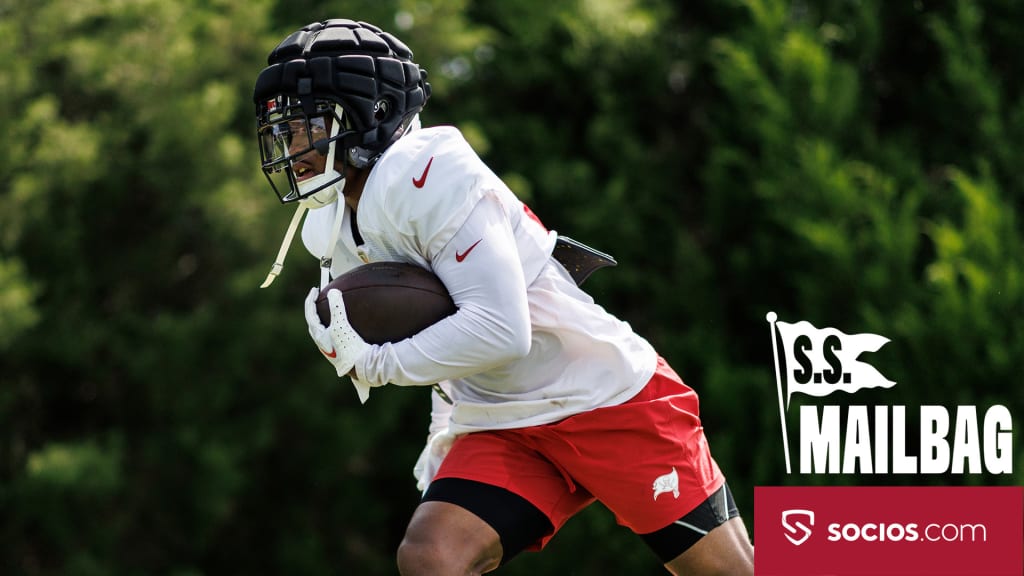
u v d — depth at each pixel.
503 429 11.12
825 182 34.19
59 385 36.38
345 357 10.15
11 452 35.12
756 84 36.12
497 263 9.99
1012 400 30.98
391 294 10.19
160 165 35.59
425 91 10.96
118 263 37.16
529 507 11.08
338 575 41.91
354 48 10.27
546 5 43.50
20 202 32.06
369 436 40.19
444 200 9.95
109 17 36.88
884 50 38.16
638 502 11.20
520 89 45.12
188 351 36.19
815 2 38.53
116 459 33.28
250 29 37.84
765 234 36.94
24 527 33.31
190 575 35.59
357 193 10.61
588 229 41.12
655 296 40.59
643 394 11.16
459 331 9.93
